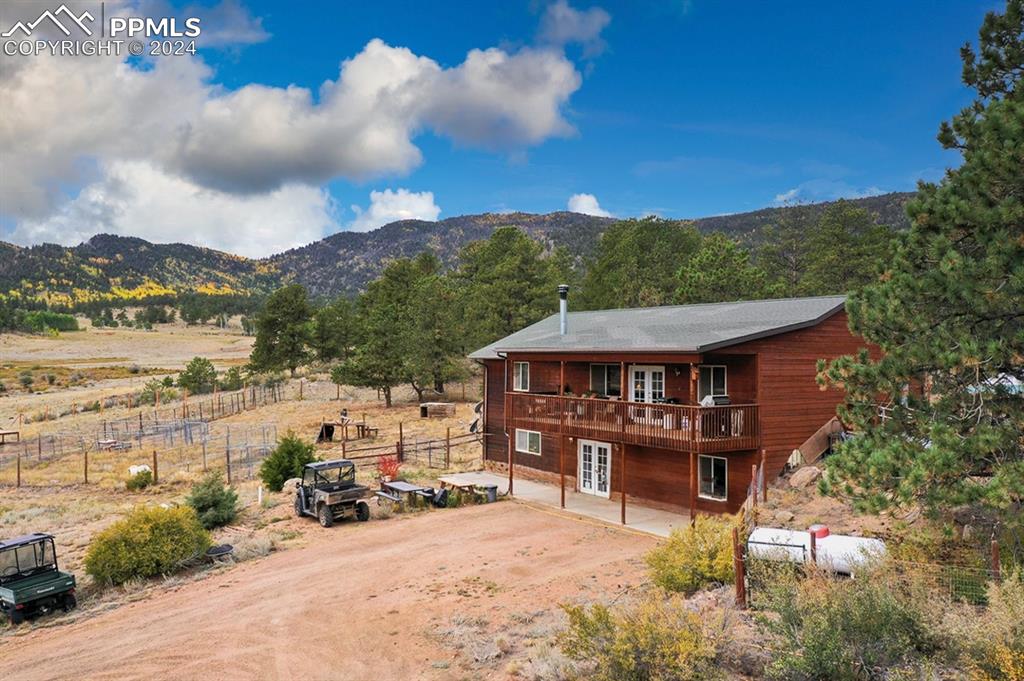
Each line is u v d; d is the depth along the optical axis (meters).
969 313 11.12
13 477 32.56
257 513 23.22
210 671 10.86
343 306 79.50
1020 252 10.57
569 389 26.36
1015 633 7.11
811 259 56.91
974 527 11.88
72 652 12.25
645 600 10.79
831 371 12.84
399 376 51.50
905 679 7.29
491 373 30.89
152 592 15.79
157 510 17.94
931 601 8.37
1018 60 13.30
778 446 19.95
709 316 23.88
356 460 32.81
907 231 12.49
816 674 7.83
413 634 12.04
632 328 24.44
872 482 11.06
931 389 12.07
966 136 12.12
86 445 41.50
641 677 8.17
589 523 20.77
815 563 10.41
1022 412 10.73
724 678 8.02
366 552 18.00
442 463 32.06
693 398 19.56
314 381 73.25
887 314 11.84
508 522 21.03
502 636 11.46
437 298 50.91
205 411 55.78
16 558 14.86
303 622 12.92
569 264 78.12
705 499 21.05
